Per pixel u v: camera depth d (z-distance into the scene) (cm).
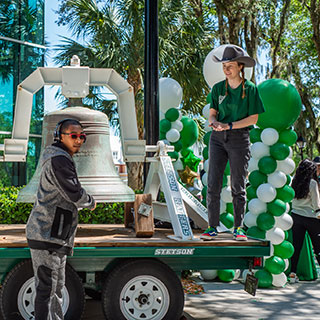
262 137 644
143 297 427
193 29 1471
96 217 679
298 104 643
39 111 1162
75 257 429
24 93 495
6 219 674
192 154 904
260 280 649
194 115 1502
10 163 1099
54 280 366
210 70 661
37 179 475
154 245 424
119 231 519
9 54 1128
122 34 1395
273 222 636
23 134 499
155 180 547
